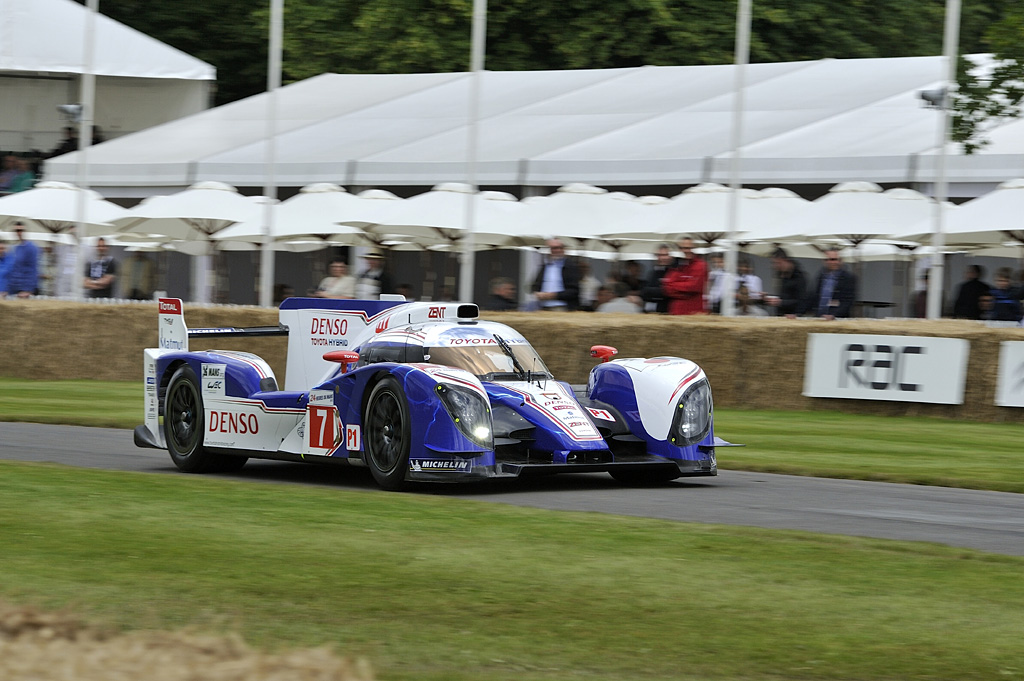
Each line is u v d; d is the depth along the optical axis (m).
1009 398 46.66
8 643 13.17
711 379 51.91
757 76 106.62
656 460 30.05
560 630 16.41
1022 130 82.88
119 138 119.44
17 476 29.33
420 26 130.75
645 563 20.48
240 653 12.89
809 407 50.50
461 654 15.16
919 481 31.94
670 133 92.62
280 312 35.34
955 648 15.91
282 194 100.94
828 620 17.16
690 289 58.53
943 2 136.00
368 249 94.00
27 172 114.75
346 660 12.93
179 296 105.94
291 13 142.62
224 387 33.12
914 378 48.38
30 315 65.00
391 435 29.05
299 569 19.61
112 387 60.19
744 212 74.12
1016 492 30.64
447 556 20.78
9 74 123.25
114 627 15.14
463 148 95.62
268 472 33.84
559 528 23.55
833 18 130.00
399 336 31.73
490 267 96.44
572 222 75.50
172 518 24.20
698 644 15.90
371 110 112.81
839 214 70.00
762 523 25.27
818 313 57.72
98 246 75.88
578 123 100.25
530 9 128.12
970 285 60.31
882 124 87.94
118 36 120.00
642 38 126.31
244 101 123.88
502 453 29.50
